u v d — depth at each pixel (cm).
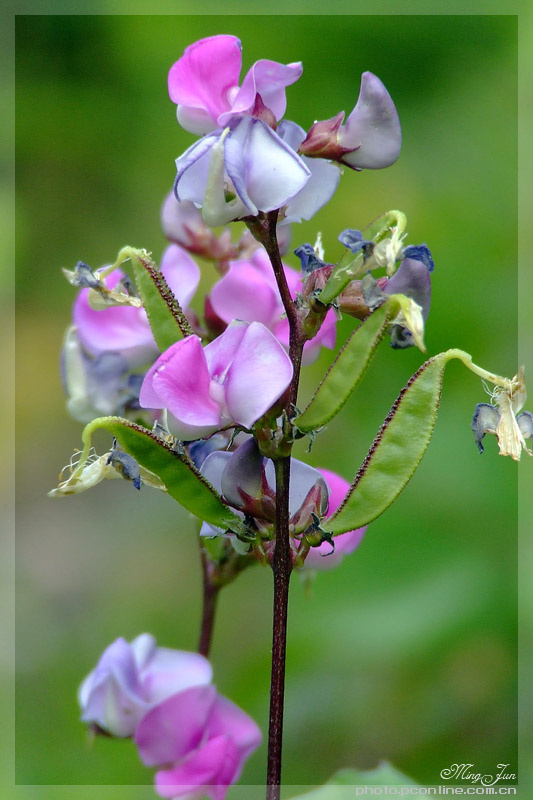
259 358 49
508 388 50
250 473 50
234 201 49
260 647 83
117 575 103
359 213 99
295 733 69
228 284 53
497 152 96
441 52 110
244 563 56
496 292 80
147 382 49
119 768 67
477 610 69
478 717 69
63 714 78
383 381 79
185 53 50
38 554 106
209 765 54
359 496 50
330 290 50
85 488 50
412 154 103
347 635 69
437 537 71
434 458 73
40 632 93
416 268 51
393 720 69
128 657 54
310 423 50
